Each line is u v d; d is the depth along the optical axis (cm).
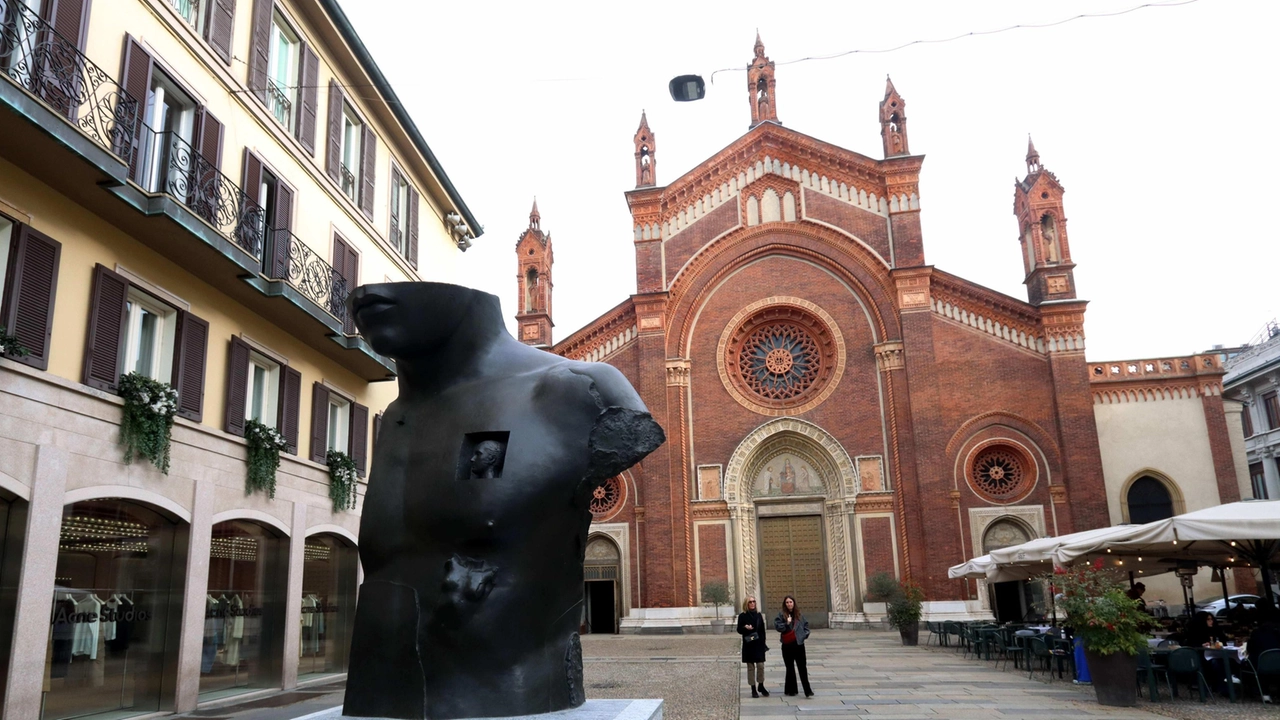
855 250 3731
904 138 3809
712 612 3497
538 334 3962
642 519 3606
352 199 2189
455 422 547
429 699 507
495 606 514
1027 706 1397
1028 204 3728
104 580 1295
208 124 1573
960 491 3450
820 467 3625
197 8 1611
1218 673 1507
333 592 2031
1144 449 3556
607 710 549
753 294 3803
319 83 2041
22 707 1101
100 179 1221
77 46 1254
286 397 1811
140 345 1434
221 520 1552
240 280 1570
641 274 3866
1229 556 1981
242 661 1653
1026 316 3547
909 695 1550
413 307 552
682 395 3712
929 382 3494
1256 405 4456
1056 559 1730
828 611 3494
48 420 1174
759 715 1342
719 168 3944
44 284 1185
